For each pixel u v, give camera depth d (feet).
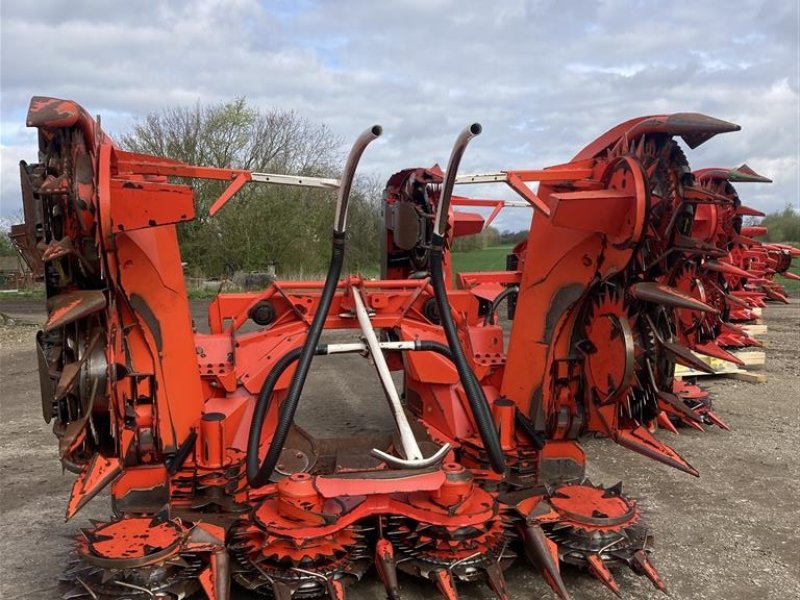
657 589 10.83
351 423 21.61
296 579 9.29
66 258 9.45
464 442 12.16
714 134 9.20
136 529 9.23
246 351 12.72
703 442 19.52
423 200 16.87
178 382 10.63
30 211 9.38
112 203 8.74
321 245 80.43
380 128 9.26
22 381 28.86
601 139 11.21
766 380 27.76
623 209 9.91
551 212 9.87
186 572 9.18
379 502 10.10
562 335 11.57
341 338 37.42
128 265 9.82
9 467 17.40
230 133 79.46
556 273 11.43
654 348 10.41
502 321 42.14
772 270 32.24
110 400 9.53
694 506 14.56
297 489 9.54
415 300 13.99
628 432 10.87
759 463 17.58
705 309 9.20
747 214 22.26
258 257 76.43
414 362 12.88
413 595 10.56
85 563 9.00
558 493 10.76
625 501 10.49
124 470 10.52
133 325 10.19
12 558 12.10
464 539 9.68
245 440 11.62
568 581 11.07
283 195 78.18
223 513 10.46
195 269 76.38
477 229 19.90
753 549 12.42
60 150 9.16
